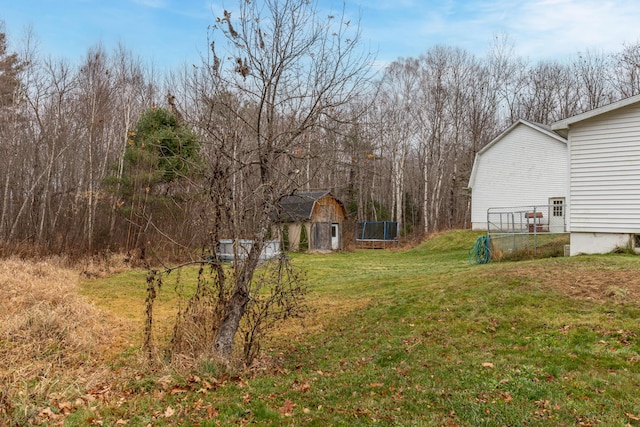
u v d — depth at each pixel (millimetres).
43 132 21734
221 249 6535
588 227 12516
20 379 5250
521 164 24125
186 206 7453
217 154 5922
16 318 7469
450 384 4875
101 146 25078
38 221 21719
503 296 8133
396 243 33438
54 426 4070
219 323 6133
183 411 4441
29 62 22344
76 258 17312
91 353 6941
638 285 7648
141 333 8211
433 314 7961
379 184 42250
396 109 33406
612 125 12172
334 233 31000
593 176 12461
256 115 6238
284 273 6891
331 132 6316
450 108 37250
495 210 25250
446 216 43250
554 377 4883
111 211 19938
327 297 11641
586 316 6758
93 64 24984
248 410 4430
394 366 5723
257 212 6094
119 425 4141
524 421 3910
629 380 4652
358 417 4184
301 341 7660
